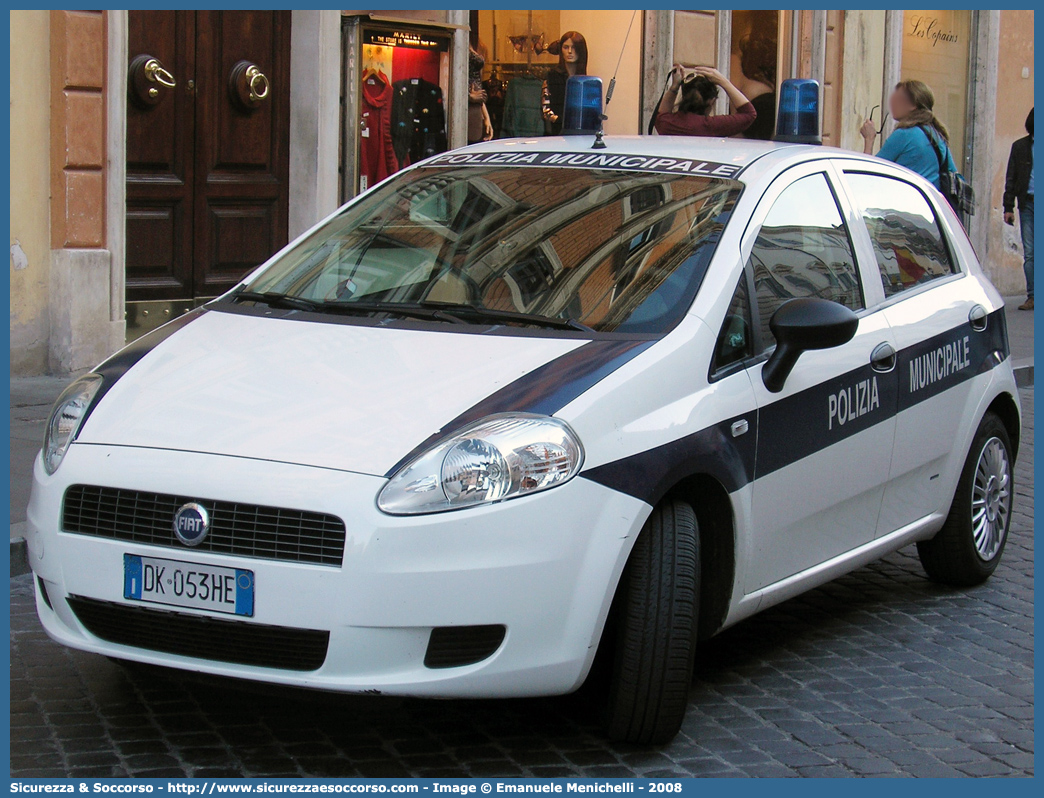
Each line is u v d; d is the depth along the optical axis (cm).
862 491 488
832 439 462
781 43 1549
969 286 587
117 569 361
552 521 354
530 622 353
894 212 556
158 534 357
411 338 411
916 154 938
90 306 893
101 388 405
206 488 351
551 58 1248
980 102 1859
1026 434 959
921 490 536
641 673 379
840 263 500
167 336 438
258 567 345
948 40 1823
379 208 505
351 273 468
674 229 448
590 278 434
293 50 1059
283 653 350
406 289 451
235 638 353
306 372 394
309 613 341
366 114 1089
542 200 478
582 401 371
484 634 352
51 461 387
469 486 348
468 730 405
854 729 420
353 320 431
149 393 395
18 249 862
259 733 398
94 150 893
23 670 442
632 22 1191
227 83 1017
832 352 468
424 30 1119
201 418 377
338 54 1066
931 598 569
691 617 383
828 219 504
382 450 354
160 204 979
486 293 439
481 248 461
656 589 378
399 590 341
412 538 342
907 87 944
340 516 342
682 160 490
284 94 1060
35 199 870
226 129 1022
